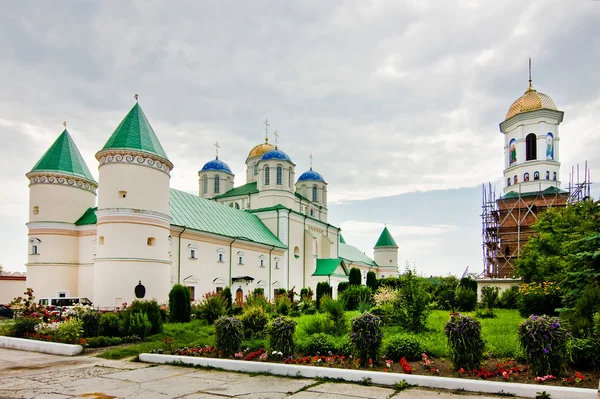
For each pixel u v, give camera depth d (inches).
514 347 451.5
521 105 1838.1
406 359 437.1
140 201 987.9
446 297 1133.1
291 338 481.7
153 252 995.9
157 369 456.4
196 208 1489.9
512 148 1860.2
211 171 2225.6
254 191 2026.3
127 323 682.2
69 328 621.9
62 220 1212.5
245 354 502.3
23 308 888.9
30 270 1194.6
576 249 629.9
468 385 345.1
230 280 1461.6
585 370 378.9
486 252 1790.1
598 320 405.1
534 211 1731.1
